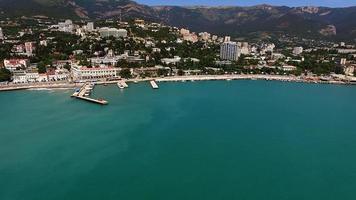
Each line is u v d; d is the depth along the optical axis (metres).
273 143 174.25
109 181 130.00
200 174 137.75
